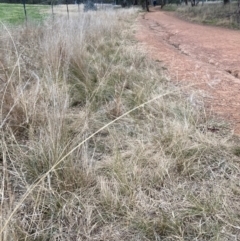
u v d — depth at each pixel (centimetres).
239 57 565
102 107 263
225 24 1406
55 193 159
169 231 141
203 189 169
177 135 210
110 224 147
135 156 190
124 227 145
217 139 217
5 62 264
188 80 357
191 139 217
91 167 174
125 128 235
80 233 141
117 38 620
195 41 808
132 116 249
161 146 203
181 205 157
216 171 186
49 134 191
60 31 375
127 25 1004
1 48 289
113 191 164
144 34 856
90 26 549
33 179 172
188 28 1235
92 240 138
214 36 948
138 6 3747
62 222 146
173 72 393
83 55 347
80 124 225
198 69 423
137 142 211
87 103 249
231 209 153
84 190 164
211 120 252
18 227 133
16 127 208
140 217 149
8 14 791
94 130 228
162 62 453
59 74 292
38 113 220
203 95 309
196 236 140
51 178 170
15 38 369
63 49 326
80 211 152
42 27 459
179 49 670
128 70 344
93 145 212
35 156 181
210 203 155
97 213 152
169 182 175
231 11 1680
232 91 329
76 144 191
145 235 141
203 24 1532
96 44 478
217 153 202
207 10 1970
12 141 193
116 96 277
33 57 328
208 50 653
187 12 2230
